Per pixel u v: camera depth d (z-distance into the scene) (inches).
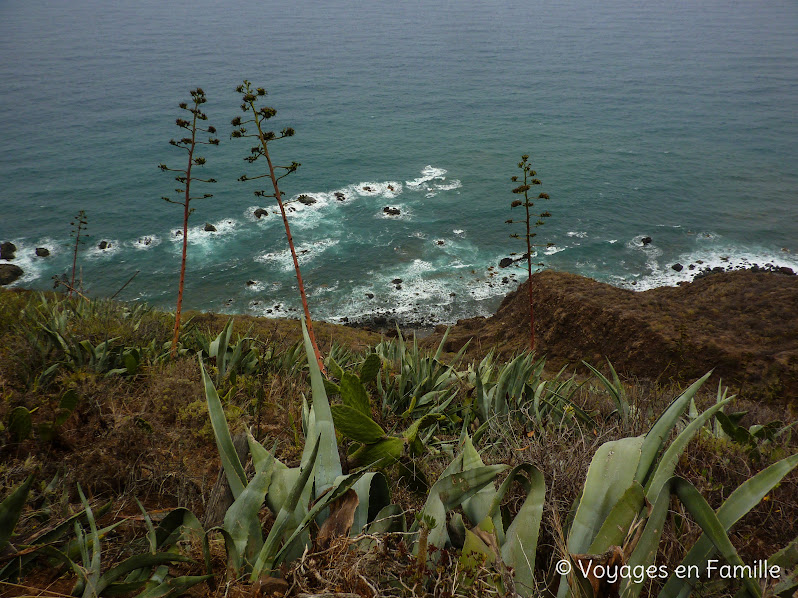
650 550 68.3
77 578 79.0
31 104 5078.7
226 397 162.4
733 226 2421.3
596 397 240.8
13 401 137.0
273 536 71.4
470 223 2434.8
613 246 2220.7
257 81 6422.2
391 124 4603.8
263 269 2007.9
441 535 78.7
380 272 1980.8
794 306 932.6
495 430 157.9
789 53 7829.7
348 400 114.5
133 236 2297.0
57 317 221.6
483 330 1194.6
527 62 7549.2
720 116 4606.3
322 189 2918.3
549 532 86.3
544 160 3531.0
